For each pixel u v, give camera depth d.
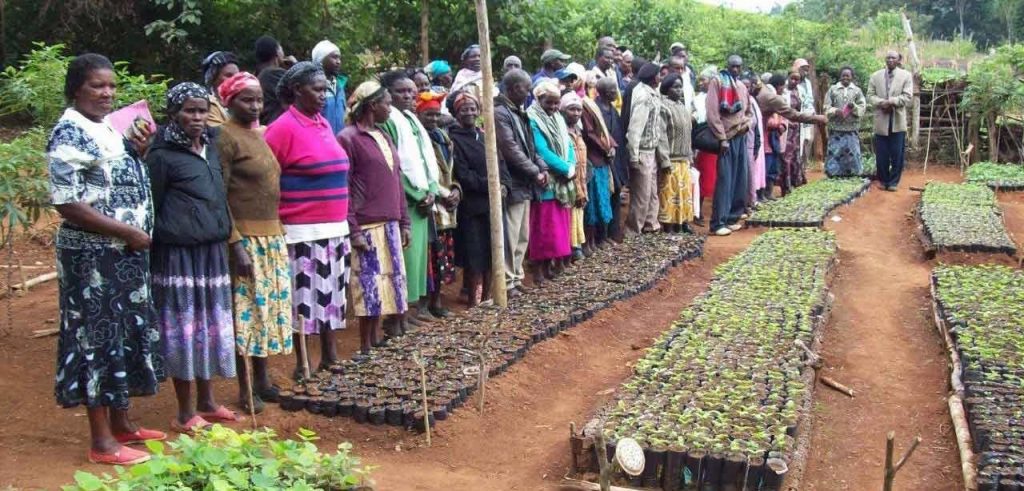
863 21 39.97
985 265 10.59
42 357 6.99
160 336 5.42
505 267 8.92
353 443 5.74
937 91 20.28
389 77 7.65
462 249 8.90
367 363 6.77
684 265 10.82
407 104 7.67
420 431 5.81
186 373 5.48
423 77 9.28
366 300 7.00
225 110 6.68
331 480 4.66
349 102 7.07
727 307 8.56
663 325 8.73
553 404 6.62
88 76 4.79
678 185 12.14
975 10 44.09
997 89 18.91
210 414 5.79
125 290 4.96
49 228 10.26
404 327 7.84
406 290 7.38
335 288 6.53
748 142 13.74
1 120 11.52
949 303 8.63
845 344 8.21
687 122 12.13
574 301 8.71
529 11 15.01
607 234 11.73
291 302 6.23
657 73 11.39
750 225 13.30
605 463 4.08
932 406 6.72
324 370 6.70
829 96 17.39
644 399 6.15
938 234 11.85
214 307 5.57
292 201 6.30
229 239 5.72
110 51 13.61
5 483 4.70
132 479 4.11
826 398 6.88
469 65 10.72
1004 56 19.94
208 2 12.79
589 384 7.09
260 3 12.72
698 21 25.11
